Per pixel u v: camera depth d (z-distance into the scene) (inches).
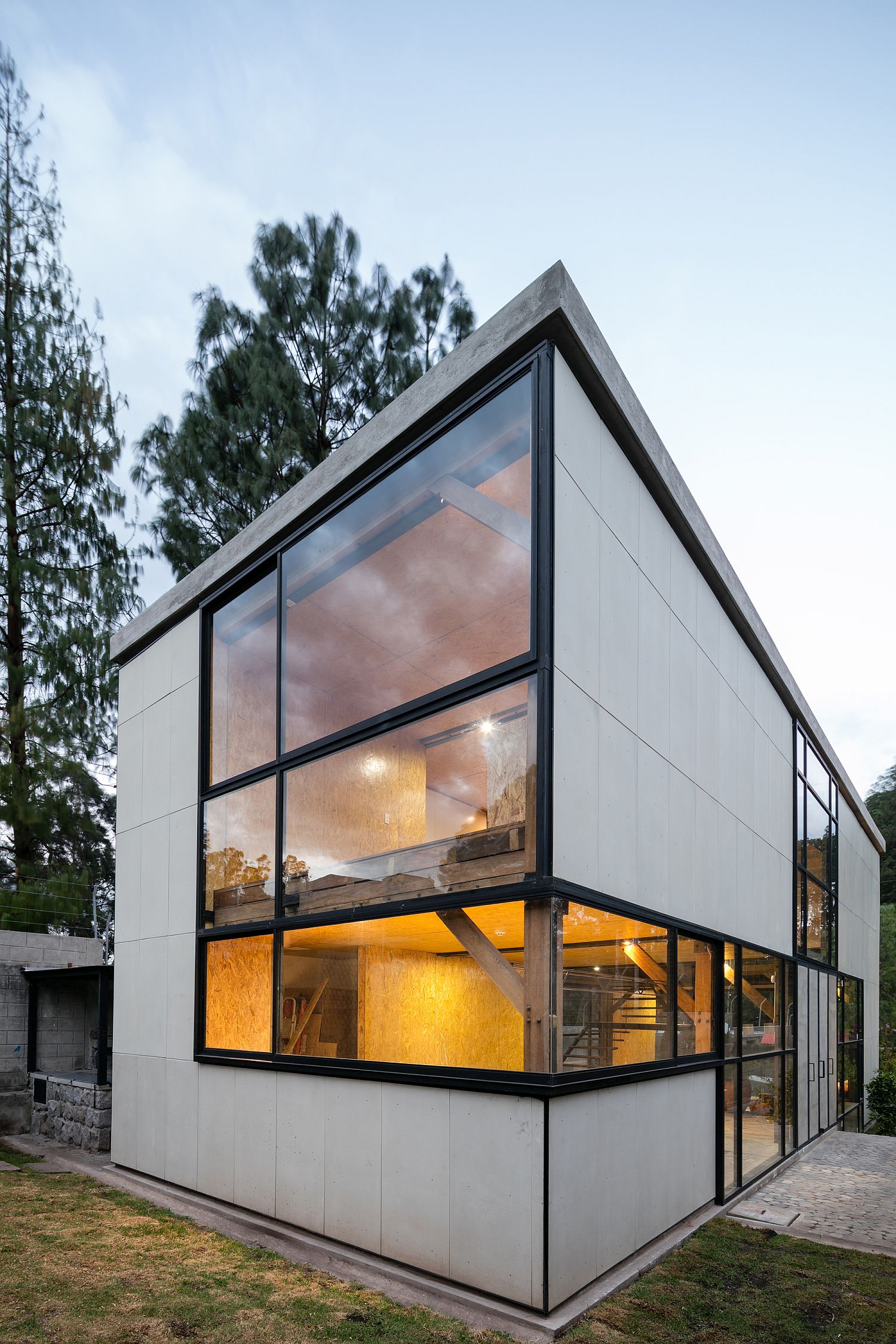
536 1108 174.4
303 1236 227.8
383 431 246.4
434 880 210.8
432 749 231.0
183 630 341.4
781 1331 171.0
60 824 607.8
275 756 281.1
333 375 613.3
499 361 211.0
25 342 639.1
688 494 287.1
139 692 370.3
